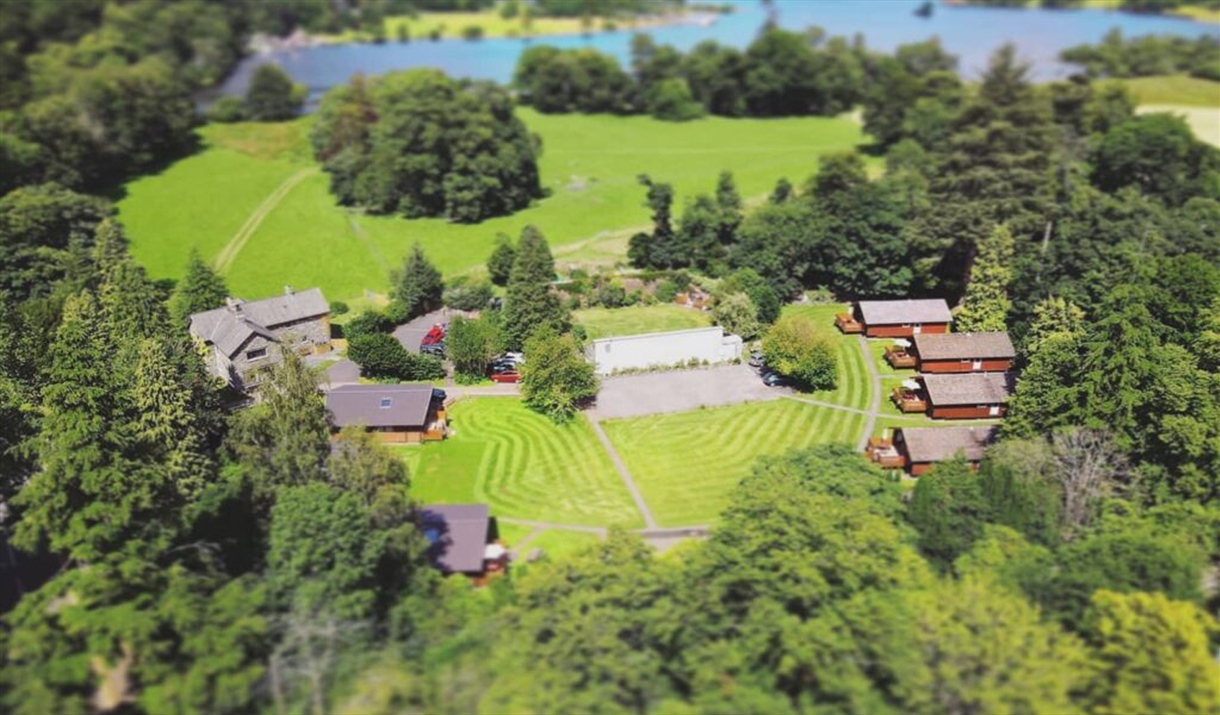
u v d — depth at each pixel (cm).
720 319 10338
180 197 16262
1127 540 5822
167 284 12631
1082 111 16350
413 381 9494
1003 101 14600
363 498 6109
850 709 4862
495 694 4862
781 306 11275
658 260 12419
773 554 5597
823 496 6203
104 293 9738
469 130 14888
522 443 8306
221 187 16825
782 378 9306
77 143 15738
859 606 5253
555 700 4803
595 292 11456
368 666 5112
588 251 13425
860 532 5788
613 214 15325
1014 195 11538
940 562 6041
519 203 15838
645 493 7525
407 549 5894
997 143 12112
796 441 8281
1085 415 7100
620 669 4978
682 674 5134
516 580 5988
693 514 7225
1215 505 6631
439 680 5009
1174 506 6444
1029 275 10025
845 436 8350
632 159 18750
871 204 11288
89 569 5316
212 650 4900
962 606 5156
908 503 6556
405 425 8212
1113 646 4981
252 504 6250
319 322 10369
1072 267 10062
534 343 8888
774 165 18025
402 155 15150
